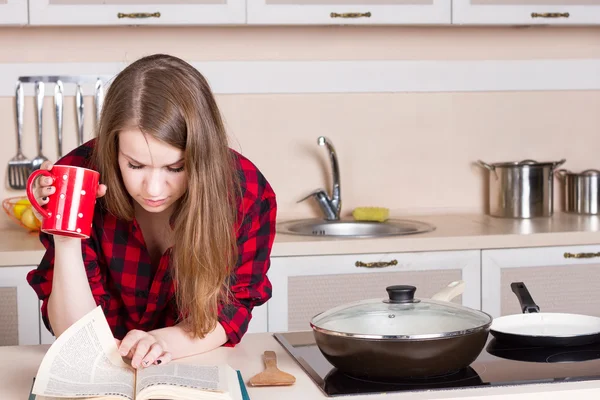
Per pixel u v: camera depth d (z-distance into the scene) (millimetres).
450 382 1153
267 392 1140
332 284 2506
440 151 3117
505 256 2582
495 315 2592
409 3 2754
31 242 2518
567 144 3191
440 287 2555
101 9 2625
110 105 1281
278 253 2467
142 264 1510
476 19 2797
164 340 1325
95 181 1228
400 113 3078
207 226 1305
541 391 1106
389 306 1228
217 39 2955
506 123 3145
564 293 2623
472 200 3154
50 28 2859
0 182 2871
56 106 2861
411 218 3023
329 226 2908
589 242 2625
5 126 2867
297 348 1394
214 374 1148
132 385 1112
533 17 2824
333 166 2920
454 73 3090
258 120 2992
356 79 3029
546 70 3141
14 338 2375
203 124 1278
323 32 3006
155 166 1258
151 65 1293
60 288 1342
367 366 1154
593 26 3113
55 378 1103
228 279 1442
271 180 3020
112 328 1588
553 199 3021
